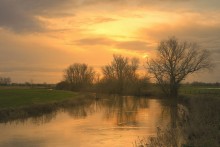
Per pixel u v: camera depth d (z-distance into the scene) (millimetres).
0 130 32531
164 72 79062
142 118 43188
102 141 27562
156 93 91375
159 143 23125
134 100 79938
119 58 119875
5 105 45094
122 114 48406
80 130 33031
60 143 26766
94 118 43406
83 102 72062
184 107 56062
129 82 113312
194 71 78062
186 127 27062
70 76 129750
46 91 93062
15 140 27766
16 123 37250
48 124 37156
